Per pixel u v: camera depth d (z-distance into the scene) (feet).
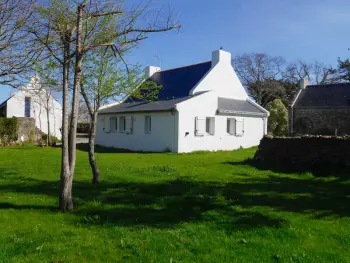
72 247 16.44
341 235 18.78
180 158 57.47
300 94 127.13
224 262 15.16
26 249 16.07
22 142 95.45
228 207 24.58
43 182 33.04
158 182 33.60
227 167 45.55
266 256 15.87
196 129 72.49
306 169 41.39
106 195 27.86
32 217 21.27
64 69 22.84
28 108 115.75
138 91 35.68
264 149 47.52
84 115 145.69
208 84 82.23
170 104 73.41
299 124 120.78
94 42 25.57
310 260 15.55
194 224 20.45
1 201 25.04
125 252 16.11
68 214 22.25
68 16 23.62
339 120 112.78
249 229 19.57
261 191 30.25
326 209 24.34
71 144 23.63
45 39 23.85
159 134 73.36
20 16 24.12
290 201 26.58
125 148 82.48
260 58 170.60
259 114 87.15
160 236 18.10
